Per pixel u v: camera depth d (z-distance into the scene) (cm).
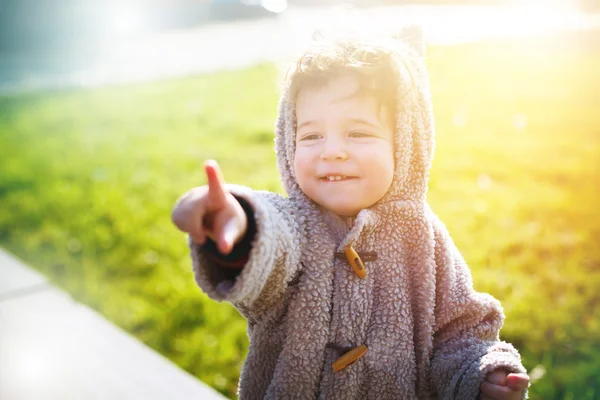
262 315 120
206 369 226
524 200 343
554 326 232
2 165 530
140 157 515
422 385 124
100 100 814
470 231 308
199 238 96
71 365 202
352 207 120
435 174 396
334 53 120
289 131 127
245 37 1288
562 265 274
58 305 244
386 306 121
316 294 117
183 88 838
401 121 122
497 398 110
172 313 262
